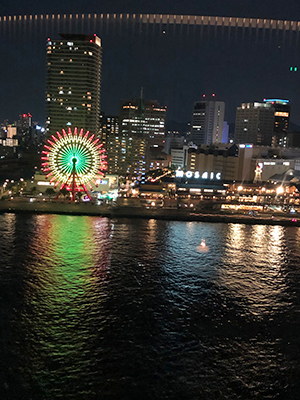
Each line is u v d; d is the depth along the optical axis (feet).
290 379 268.21
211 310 361.71
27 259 456.86
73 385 254.06
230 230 628.28
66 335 309.63
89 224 615.57
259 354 295.28
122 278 421.18
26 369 266.77
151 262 469.16
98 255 482.69
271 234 617.21
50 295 374.63
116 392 249.75
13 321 325.42
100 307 357.20
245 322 342.44
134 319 339.36
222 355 292.81
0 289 380.17
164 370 272.92
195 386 258.16
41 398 241.35
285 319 350.43
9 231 556.10
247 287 413.80
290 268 473.67
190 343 306.96
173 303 371.76
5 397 239.91
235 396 250.78
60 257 469.16
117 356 286.05
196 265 467.11
